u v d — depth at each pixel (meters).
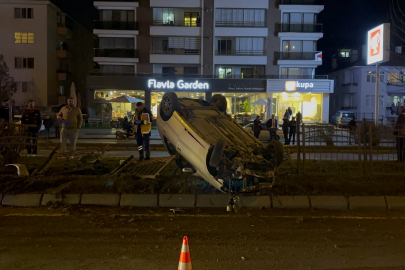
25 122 11.72
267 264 4.55
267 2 38.12
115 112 38.78
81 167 9.33
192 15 38.31
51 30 39.03
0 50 37.97
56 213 6.61
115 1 37.84
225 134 7.45
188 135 7.38
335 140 10.24
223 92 37.34
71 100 10.59
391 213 6.85
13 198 7.13
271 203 7.12
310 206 7.12
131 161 9.12
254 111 39.66
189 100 9.13
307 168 9.48
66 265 4.45
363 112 44.00
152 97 38.09
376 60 21.34
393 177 8.60
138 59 38.16
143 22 38.28
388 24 20.61
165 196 7.19
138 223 6.11
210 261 4.62
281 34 38.41
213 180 6.89
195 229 5.84
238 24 38.50
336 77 49.56
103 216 6.46
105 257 4.71
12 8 37.72
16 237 5.38
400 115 10.49
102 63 38.00
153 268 4.41
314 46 38.97
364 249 5.06
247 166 6.61
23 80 38.06
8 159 9.38
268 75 38.38
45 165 8.92
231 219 6.38
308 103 39.22
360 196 7.24
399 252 4.96
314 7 38.34
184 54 38.25
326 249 5.05
